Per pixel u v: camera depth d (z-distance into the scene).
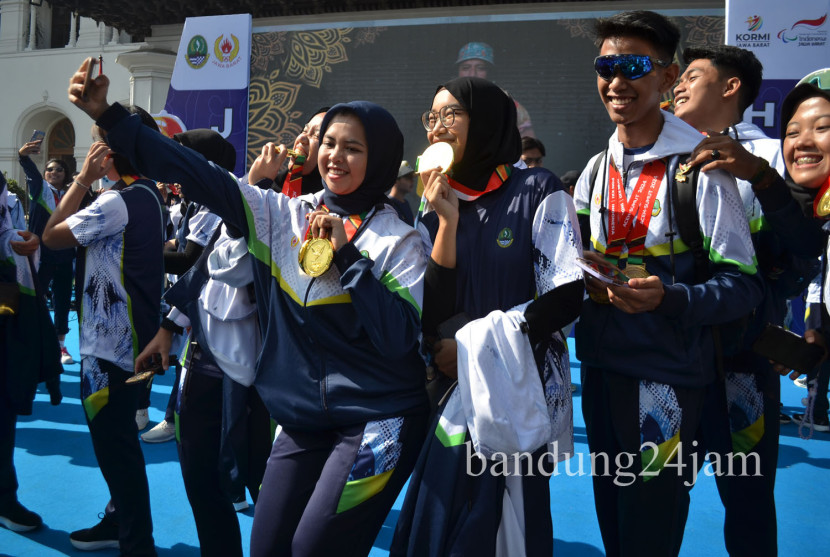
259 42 10.62
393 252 1.95
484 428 1.75
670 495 2.07
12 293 3.25
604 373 2.21
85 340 2.87
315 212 1.94
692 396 2.10
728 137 2.05
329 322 1.95
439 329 1.95
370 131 1.99
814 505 3.79
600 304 2.17
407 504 1.93
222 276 2.37
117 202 2.85
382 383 1.95
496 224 1.97
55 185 7.78
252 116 10.63
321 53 10.45
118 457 2.87
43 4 20.09
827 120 2.10
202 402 2.60
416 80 10.23
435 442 1.87
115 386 2.87
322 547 1.84
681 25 9.23
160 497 3.81
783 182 2.11
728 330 2.20
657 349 2.06
